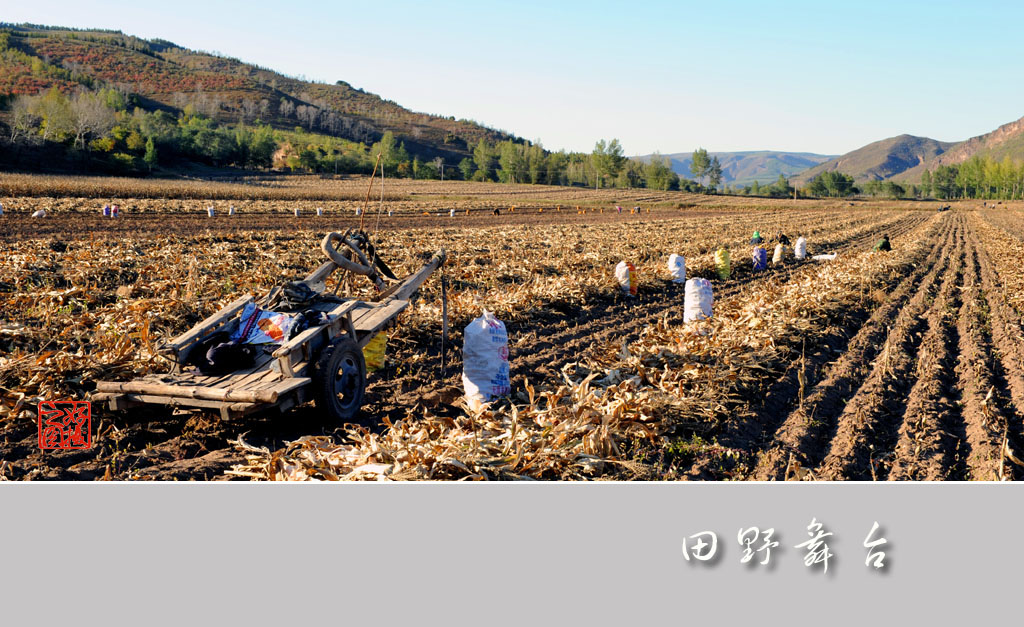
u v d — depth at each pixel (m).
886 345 11.72
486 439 6.43
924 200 165.00
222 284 15.30
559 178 184.88
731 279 21.91
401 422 6.73
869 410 8.41
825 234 43.53
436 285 16.36
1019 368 10.43
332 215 50.16
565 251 25.47
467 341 8.30
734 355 9.85
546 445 6.46
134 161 114.38
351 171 162.62
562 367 9.98
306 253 22.16
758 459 6.95
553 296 14.32
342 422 7.43
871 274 19.94
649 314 14.84
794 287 16.52
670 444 7.03
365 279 14.28
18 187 53.09
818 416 8.34
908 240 37.38
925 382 9.76
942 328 13.65
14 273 15.59
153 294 14.05
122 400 6.87
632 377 8.88
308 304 7.86
